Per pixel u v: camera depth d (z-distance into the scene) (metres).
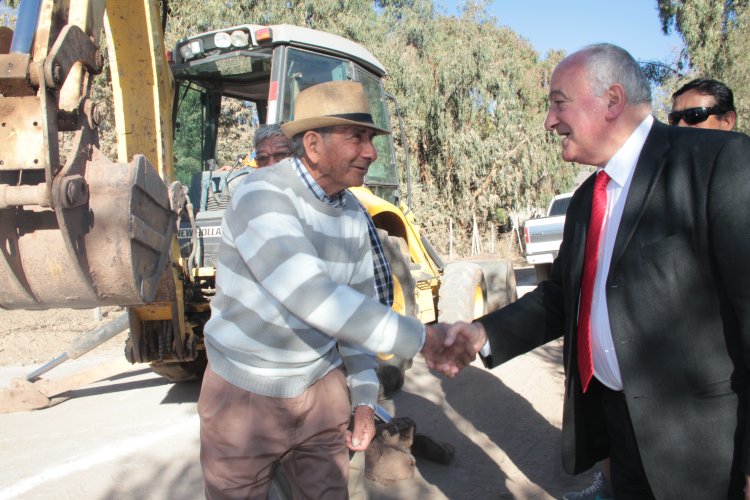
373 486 3.53
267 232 1.95
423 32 21.56
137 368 6.83
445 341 2.18
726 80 19.36
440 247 23.86
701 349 1.80
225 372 2.11
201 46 5.67
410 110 20.41
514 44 26.62
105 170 2.64
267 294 2.02
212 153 6.40
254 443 2.10
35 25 2.55
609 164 2.01
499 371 5.78
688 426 1.81
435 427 4.44
